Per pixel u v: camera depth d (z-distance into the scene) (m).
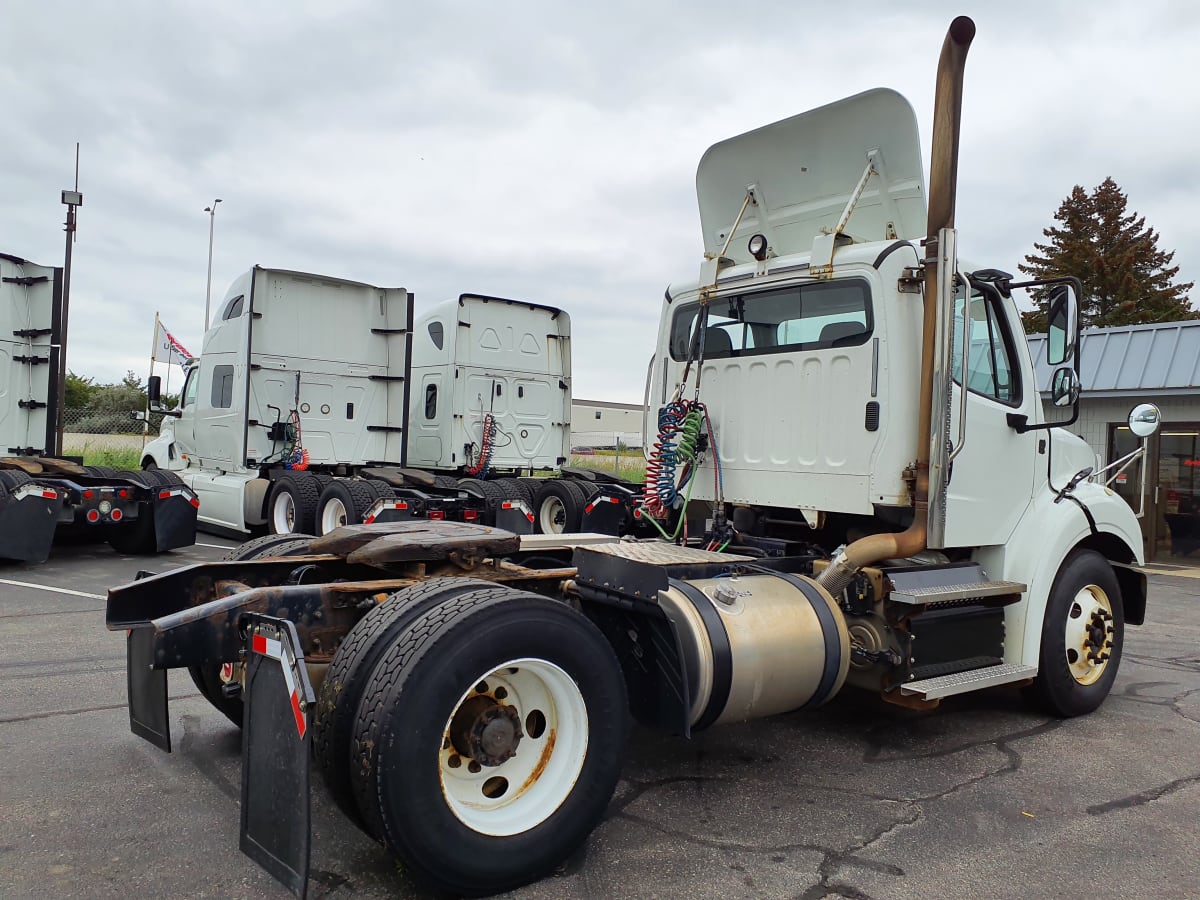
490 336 11.95
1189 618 8.58
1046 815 3.67
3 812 3.36
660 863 3.14
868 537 4.28
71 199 12.92
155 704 3.47
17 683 5.00
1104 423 13.49
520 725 2.99
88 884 2.84
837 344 4.51
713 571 4.01
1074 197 37.34
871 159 4.71
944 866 3.18
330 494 9.87
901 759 4.32
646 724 3.65
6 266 9.80
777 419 4.77
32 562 9.29
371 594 3.43
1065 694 4.94
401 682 2.63
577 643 3.02
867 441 4.37
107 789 3.60
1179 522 12.92
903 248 4.35
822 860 3.20
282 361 10.91
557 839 2.95
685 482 5.15
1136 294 34.75
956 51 4.09
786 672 3.73
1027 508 4.94
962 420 4.29
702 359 5.20
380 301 11.64
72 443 19.92
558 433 12.61
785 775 4.07
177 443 13.05
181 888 2.83
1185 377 12.27
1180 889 3.04
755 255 4.91
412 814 2.61
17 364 9.91
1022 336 5.00
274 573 3.95
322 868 2.99
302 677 2.58
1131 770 4.22
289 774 2.58
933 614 4.38
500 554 3.73
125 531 10.20
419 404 12.45
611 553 3.78
